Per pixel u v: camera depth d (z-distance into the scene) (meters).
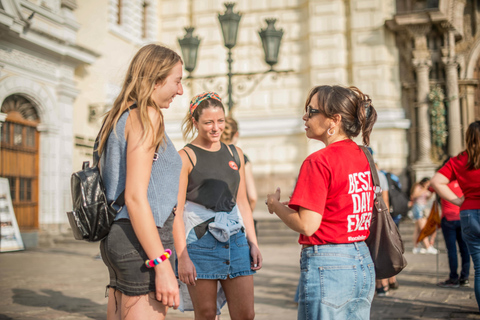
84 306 5.38
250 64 16.92
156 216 2.10
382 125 15.86
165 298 1.97
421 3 15.83
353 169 2.31
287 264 8.74
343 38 16.36
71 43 13.12
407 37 15.91
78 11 14.58
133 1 16.94
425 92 15.66
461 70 16.25
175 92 2.24
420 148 15.66
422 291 5.99
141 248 2.04
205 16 17.20
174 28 17.52
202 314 3.04
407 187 15.80
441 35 16.09
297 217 2.23
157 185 2.12
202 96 3.20
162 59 2.18
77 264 9.09
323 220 2.28
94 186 2.07
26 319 4.75
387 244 2.42
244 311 3.09
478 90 16.38
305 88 16.56
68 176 13.43
